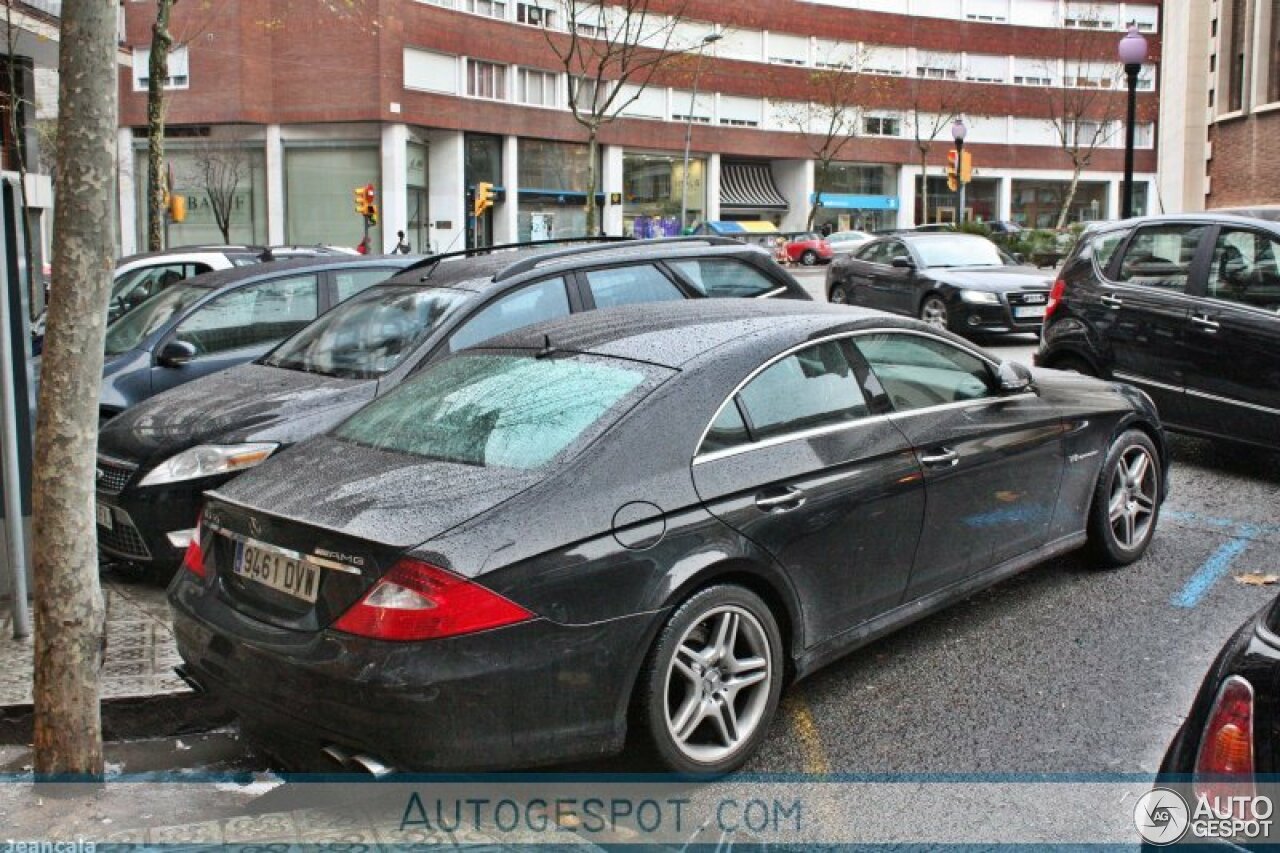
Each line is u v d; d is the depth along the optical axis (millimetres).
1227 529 6594
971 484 4809
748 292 7707
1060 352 8656
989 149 63469
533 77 48062
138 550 5855
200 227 43688
